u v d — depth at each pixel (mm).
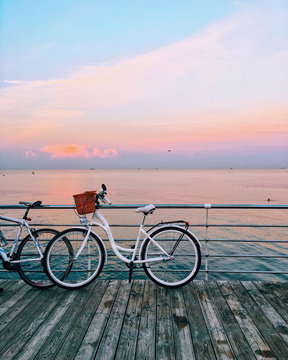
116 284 3166
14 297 2877
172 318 2449
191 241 3041
